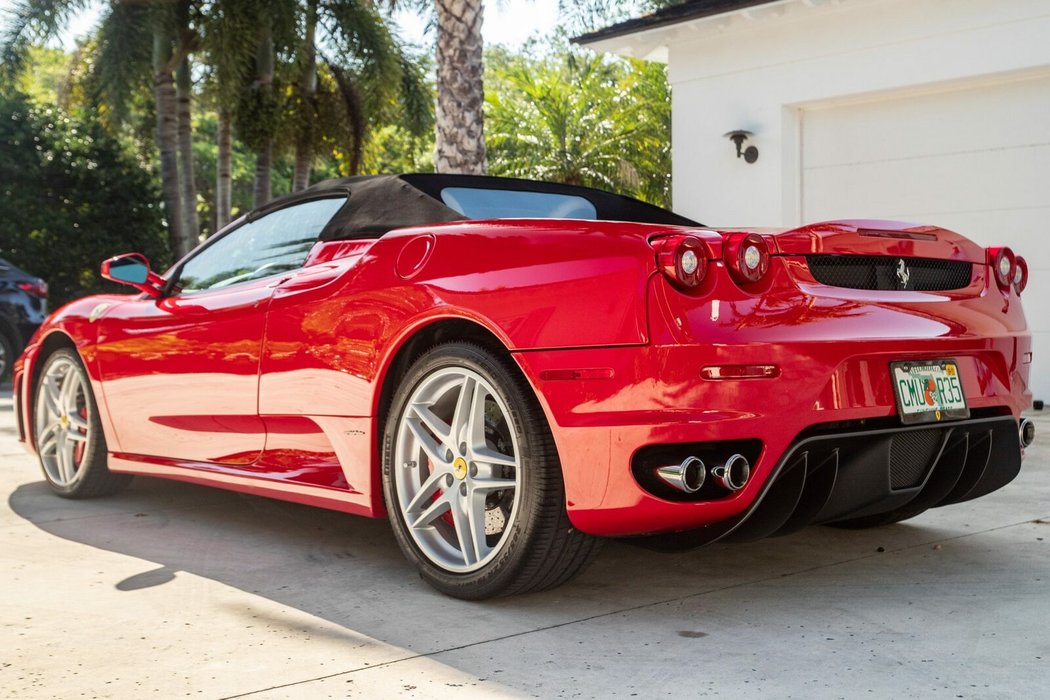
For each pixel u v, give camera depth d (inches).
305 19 633.0
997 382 111.3
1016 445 114.5
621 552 124.8
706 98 372.2
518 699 77.1
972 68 305.6
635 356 88.5
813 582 109.7
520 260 97.7
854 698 76.3
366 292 110.5
